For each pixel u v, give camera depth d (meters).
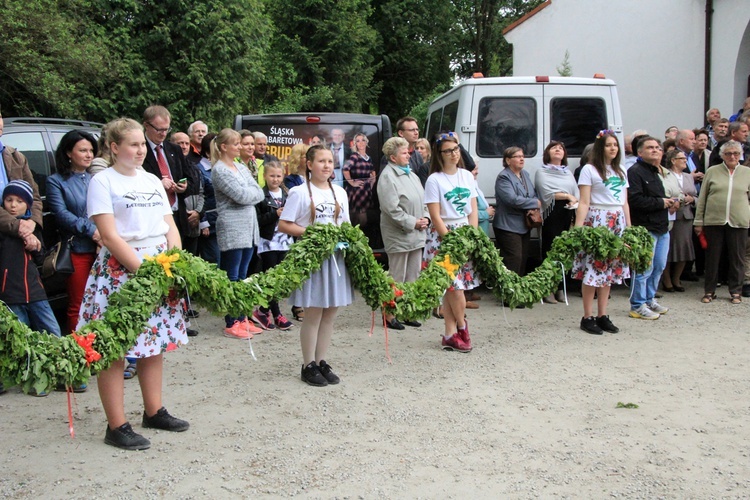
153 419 4.37
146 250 4.07
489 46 34.06
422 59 28.17
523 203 7.79
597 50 17.28
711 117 11.21
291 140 8.23
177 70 14.61
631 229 6.74
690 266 9.74
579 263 6.79
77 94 13.19
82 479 3.70
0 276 4.82
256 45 16.14
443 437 4.27
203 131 7.45
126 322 3.80
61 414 4.70
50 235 6.10
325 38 23.47
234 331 6.67
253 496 3.51
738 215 8.02
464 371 5.61
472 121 8.50
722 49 15.52
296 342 6.52
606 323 6.87
